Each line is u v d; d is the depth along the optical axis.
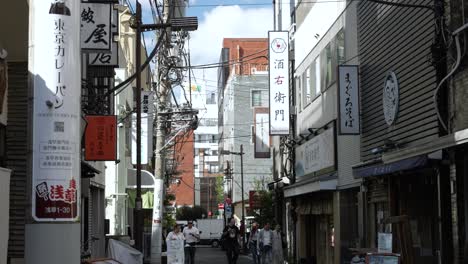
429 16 14.20
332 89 22.77
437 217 14.30
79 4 8.02
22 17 12.38
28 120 7.76
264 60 80.75
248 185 72.94
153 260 22.61
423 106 14.43
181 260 21.05
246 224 65.75
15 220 13.63
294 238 30.78
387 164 14.73
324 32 24.25
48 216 7.53
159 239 22.75
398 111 16.00
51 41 7.73
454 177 12.70
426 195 14.96
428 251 14.83
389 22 16.89
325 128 23.62
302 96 28.67
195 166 114.44
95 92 20.38
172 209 53.88
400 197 16.14
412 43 15.16
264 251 23.97
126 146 35.03
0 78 9.54
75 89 7.84
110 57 18.25
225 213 64.94
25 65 13.88
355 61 20.03
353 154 20.23
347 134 19.02
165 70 24.16
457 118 12.98
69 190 7.65
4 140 11.98
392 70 16.59
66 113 7.72
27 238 7.54
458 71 12.96
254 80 73.12
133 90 39.84
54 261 7.48
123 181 32.78
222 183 93.88
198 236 24.84
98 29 15.27
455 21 13.13
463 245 12.52
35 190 7.55
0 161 11.86
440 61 13.52
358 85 19.11
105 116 18.56
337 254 21.81
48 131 7.62
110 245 13.48
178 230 21.20
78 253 7.72
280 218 35.19
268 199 40.38
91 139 18.41
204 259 36.84
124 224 34.50
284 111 27.09
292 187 27.61
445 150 12.74
